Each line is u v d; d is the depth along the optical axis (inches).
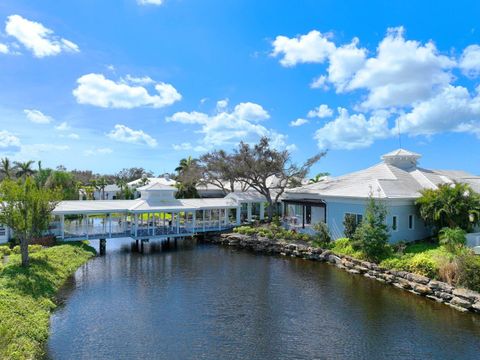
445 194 1039.0
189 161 2578.7
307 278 936.9
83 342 553.9
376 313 682.8
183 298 769.6
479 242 909.2
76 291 810.8
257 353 526.6
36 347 515.2
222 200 1739.7
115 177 4409.5
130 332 593.0
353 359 510.3
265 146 1796.3
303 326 623.2
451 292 728.3
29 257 909.2
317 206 1428.4
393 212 1117.1
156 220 1761.8
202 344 553.6
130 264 1099.9
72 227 1440.7
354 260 1015.0
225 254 1277.1
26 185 880.9
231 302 745.6
